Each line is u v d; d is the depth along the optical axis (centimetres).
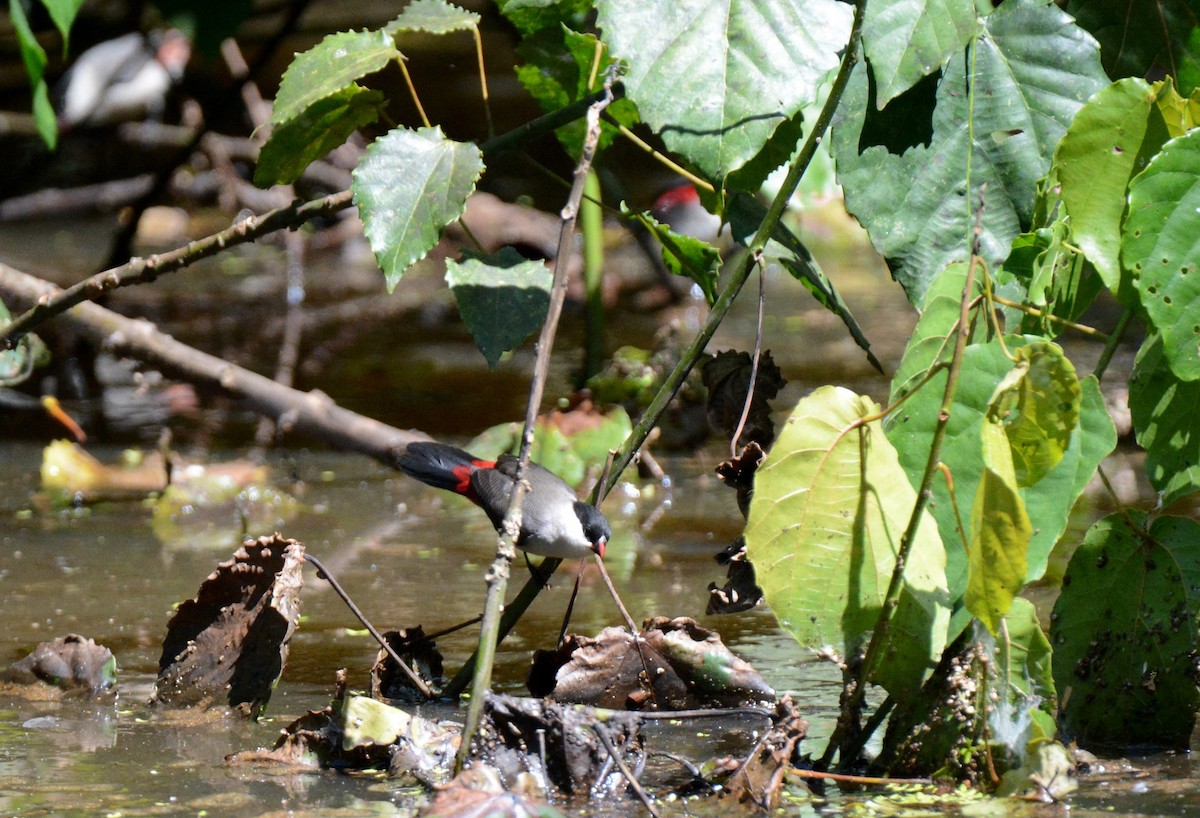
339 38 649
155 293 1867
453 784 456
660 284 1830
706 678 595
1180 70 687
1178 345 527
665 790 502
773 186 1035
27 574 848
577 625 741
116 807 481
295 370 1475
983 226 614
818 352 1534
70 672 632
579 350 1564
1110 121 543
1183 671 551
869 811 479
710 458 1182
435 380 1423
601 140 782
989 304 504
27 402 1309
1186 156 525
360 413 1264
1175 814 471
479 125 2217
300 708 612
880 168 620
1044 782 492
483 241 1986
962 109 618
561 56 748
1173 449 555
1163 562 553
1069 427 480
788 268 677
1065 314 576
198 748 554
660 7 579
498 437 1095
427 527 991
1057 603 567
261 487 1103
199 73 2209
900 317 1755
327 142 680
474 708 483
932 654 518
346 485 1124
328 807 481
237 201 2194
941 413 485
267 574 611
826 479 517
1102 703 558
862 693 515
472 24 665
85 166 2259
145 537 952
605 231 2188
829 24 580
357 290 1941
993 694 508
